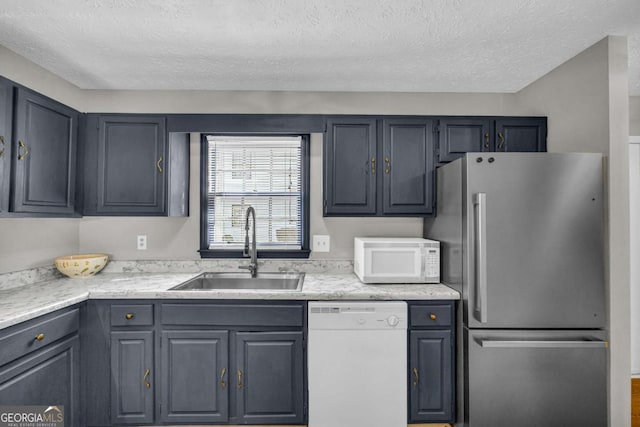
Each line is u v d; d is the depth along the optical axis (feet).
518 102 8.61
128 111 8.47
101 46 6.33
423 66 7.18
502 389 6.07
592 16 5.40
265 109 8.59
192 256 8.60
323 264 8.55
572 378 6.04
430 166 7.77
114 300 6.49
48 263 7.61
